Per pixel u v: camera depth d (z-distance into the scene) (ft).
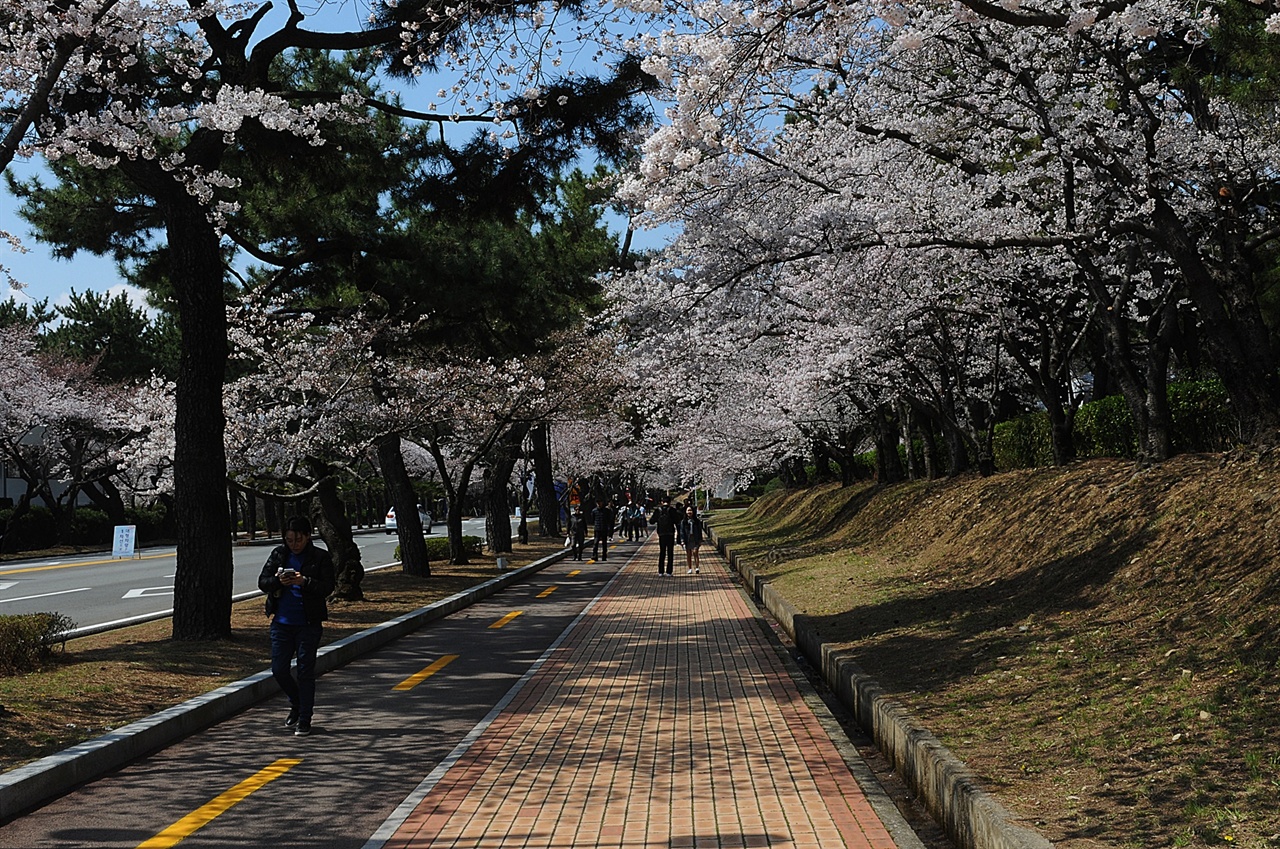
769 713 29.09
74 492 156.97
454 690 34.37
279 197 57.72
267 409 65.05
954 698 25.71
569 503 141.69
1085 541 39.60
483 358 78.43
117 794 21.81
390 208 62.44
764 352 82.99
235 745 26.50
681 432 131.03
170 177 42.09
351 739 27.09
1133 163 39.81
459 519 93.04
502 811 19.99
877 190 44.78
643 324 54.90
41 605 64.23
